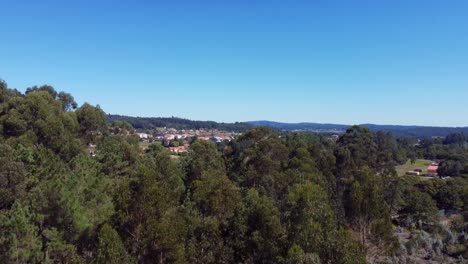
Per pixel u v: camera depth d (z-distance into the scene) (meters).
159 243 20.50
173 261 21.00
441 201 70.06
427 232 54.88
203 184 31.09
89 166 34.50
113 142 51.38
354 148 71.56
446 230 53.81
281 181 46.34
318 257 18.45
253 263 22.94
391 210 62.59
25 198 23.55
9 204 24.48
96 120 54.62
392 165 72.19
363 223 29.70
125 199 21.47
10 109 43.50
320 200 25.28
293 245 19.31
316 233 20.38
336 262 19.33
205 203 28.09
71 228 22.00
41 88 58.03
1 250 18.88
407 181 75.44
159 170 38.81
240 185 54.78
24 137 38.91
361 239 29.55
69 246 20.52
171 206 24.91
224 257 23.41
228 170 59.53
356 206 29.97
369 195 29.91
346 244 19.72
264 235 23.14
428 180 75.44
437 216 60.41
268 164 56.00
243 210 25.05
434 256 41.59
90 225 22.27
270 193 44.06
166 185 30.70
